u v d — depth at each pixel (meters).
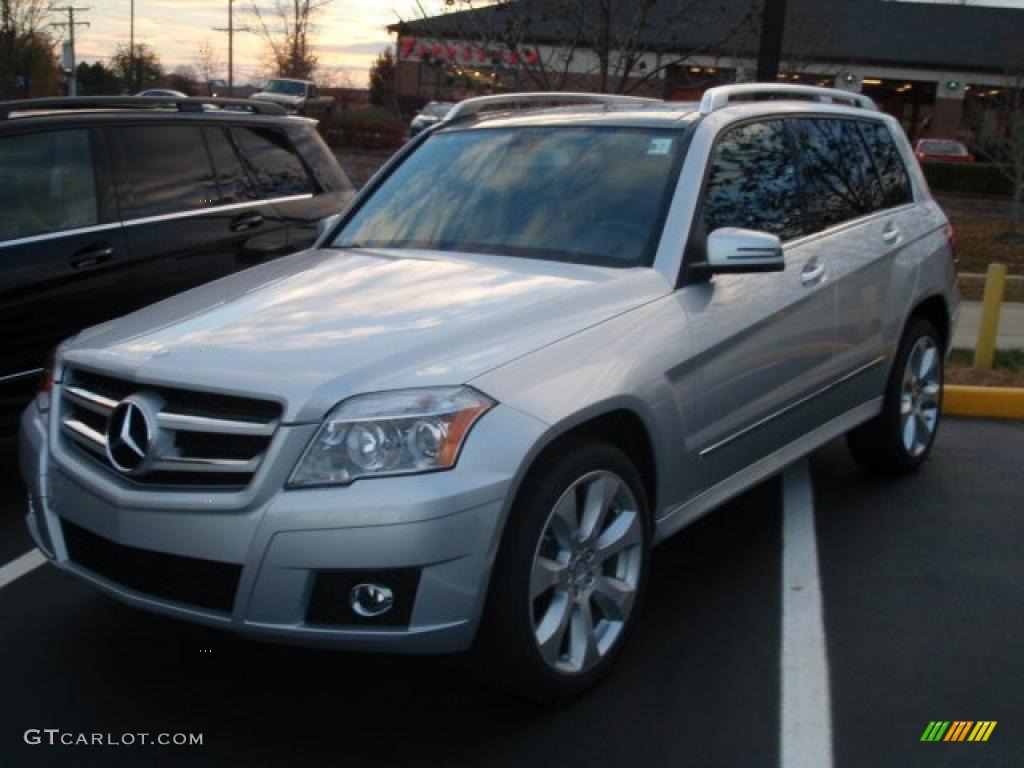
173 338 3.56
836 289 4.88
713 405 4.08
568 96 5.53
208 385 3.22
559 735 3.39
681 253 4.09
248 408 3.19
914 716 3.53
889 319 5.38
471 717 3.50
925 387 5.93
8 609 4.26
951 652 3.96
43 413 3.83
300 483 3.06
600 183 4.43
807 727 3.45
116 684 3.70
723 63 11.66
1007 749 3.35
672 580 4.56
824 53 25.59
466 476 3.07
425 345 3.33
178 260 6.33
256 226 6.80
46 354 5.72
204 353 3.38
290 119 7.46
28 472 3.76
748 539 5.02
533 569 3.27
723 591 4.45
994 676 3.79
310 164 7.40
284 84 36.66
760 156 4.75
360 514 3.00
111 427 3.37
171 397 3.32
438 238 4.52
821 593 4.44
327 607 3.08
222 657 3.88
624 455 3.63
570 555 3.43
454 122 5.30
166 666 3.82
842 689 3.69
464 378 3.21
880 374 5.40
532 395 3.29
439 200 4.75
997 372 7.96
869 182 5.57
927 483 5.87
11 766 3.22
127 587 3.36
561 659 3.49
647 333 3.78
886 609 4.31
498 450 3.13
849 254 5.07
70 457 3.57
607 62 9.05
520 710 3.53
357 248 4.64
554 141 4.76
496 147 4.89
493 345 3.39
